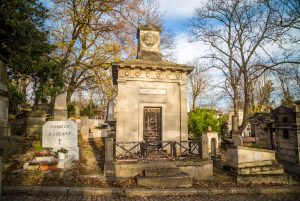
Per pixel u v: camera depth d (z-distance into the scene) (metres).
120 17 26.30
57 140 13.03
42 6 14.91
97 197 8.46
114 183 9.69
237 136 14.58
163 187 9.52
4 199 7.74
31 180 9.40
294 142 13.95
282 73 21.42
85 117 19.48
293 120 14.05
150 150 13.16
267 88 39.06
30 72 14.73
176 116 13.98
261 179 10.54
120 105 13.38
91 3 25.11
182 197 8.88
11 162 11.24
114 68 13.99
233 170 11.38
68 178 9.83
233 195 9.31
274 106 39.62
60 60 22.88
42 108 20.86
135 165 10.60
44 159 10.92
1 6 12.86
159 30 15.31
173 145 12.23
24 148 13.72
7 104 14.56
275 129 15.98
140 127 13.45
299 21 18.95
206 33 25.62
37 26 14.93
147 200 8.41
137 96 13.69
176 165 10.92
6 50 14.16
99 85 27.16
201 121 21.77
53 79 15.72
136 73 13.80
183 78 14.32
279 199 8.98
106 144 10.56
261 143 19.75
